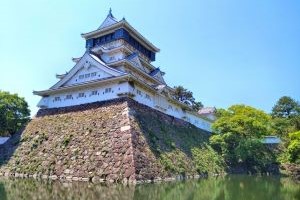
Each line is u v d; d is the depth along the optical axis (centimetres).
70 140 2867
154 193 1540
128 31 4169
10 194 1420
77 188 1738
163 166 2589
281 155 4469
